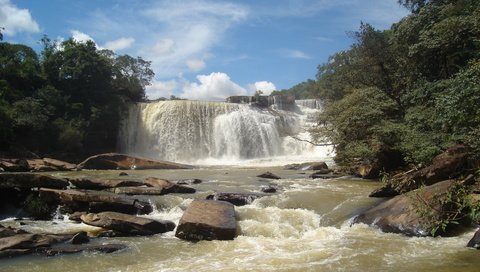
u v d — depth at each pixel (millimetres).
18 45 55312
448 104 14578
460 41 24844
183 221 12953
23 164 31250
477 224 12805
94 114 48594
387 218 13445
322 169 32250
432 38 26031
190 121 50781
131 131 51938
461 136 17094
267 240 12664
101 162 34375
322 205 16453
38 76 50594
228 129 51344
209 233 12758
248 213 15141
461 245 11383
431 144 19812
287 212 15398
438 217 11805
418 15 29922
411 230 12500
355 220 14352
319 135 31625
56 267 10258
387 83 32406
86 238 12477
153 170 33656
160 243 12383
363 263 10195
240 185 21984
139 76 74375
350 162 27891
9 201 17109
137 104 53281
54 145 43906
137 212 16047
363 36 32344
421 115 21969
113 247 11695
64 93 51312
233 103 55594
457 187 12070
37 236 11961
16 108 41531
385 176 14344
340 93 43375
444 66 27266
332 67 46875
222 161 48938
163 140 50188
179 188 19109
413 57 28828
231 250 11633
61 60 52875
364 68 33094
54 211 16234
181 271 9906
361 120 26844
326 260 10516
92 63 52438
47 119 43562
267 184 22453
